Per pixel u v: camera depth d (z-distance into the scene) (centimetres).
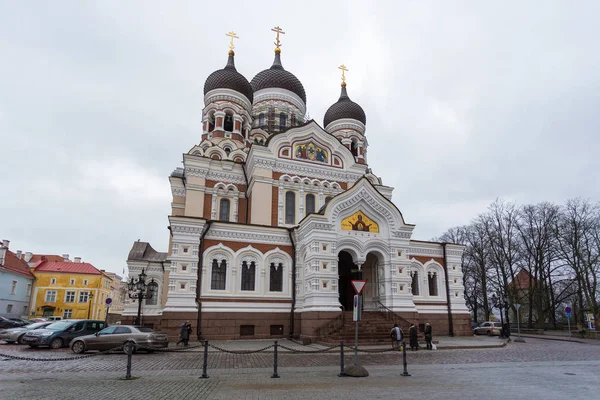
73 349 2000
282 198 3366
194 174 3400
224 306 2659
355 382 1228
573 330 4572
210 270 2708
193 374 1382
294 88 4672
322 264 2623
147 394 1048
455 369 1506
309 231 2725
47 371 1445
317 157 3638
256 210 3238
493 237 5025
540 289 4678
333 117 4631
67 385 1166
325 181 3572
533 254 4822
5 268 5438
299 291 2825
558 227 4584
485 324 4284
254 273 2838
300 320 2755
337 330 2402
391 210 2919
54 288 6512
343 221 2803
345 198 2800
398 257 2852
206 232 2742
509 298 4812
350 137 4494
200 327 2570
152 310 3397
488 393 1070
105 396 1021
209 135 3994
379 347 2178
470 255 5500
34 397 1003
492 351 2184
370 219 2891
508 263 4903
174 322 2483
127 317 3266
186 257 2608
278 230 2948
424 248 3428
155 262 3866
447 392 1080
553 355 2031
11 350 2156
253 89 4688
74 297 6638
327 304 2550
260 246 2880
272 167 3391
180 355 1909
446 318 3322
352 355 1922
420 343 2389
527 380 1274
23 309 6059
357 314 1416
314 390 1102
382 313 2717
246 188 3591
